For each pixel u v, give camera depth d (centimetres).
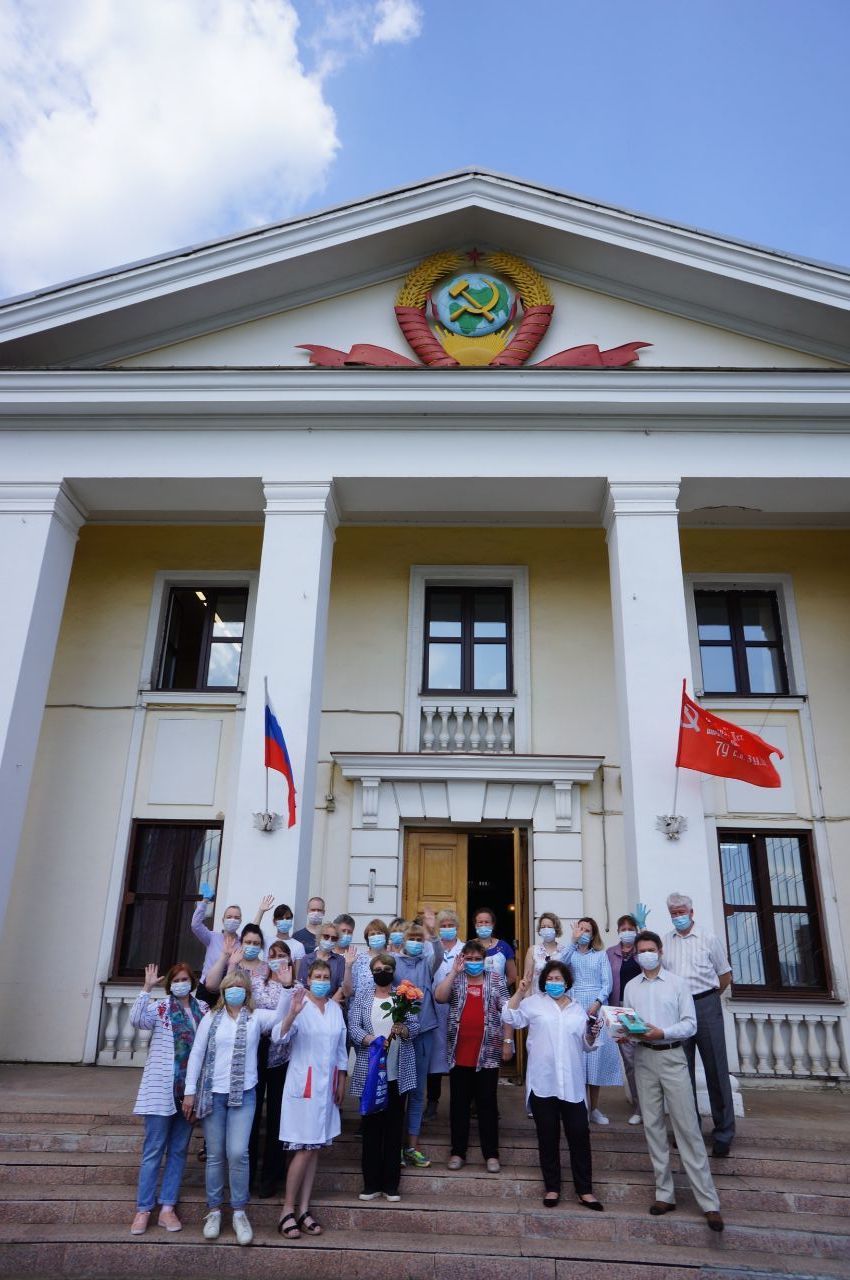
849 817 1015
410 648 1109
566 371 924
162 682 1136
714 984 644
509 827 1043
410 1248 520
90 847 1038
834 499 970
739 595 1141
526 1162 621
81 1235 534
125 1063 949
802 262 955
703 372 919
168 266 992
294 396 943
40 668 931
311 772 852
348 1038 600
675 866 785
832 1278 501
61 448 978
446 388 938
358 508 1014
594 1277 508
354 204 998
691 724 820
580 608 1123
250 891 789
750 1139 657
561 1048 579
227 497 1001
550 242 1017
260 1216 554
